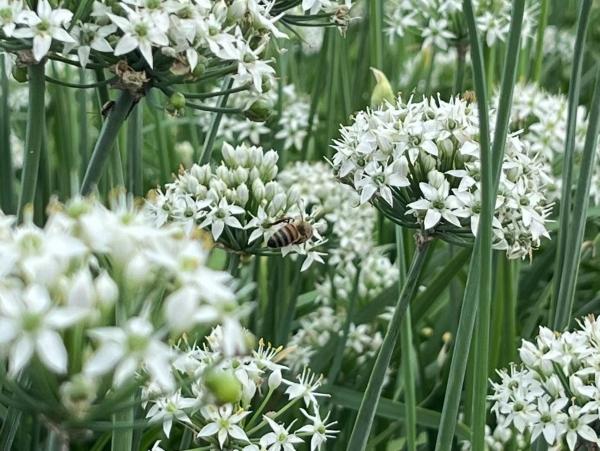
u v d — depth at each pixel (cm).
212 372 12
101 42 16
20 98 37
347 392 26
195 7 17
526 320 31
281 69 33
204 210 21
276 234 21
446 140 19
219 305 11
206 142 24
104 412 11
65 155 30
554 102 32
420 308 27
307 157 36
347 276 32
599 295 30
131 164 24
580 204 20
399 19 34
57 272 11
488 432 25
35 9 17
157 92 30
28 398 11
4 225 11
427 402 27
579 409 19
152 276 11
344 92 33
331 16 22
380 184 19
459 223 18
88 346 11
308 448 26
